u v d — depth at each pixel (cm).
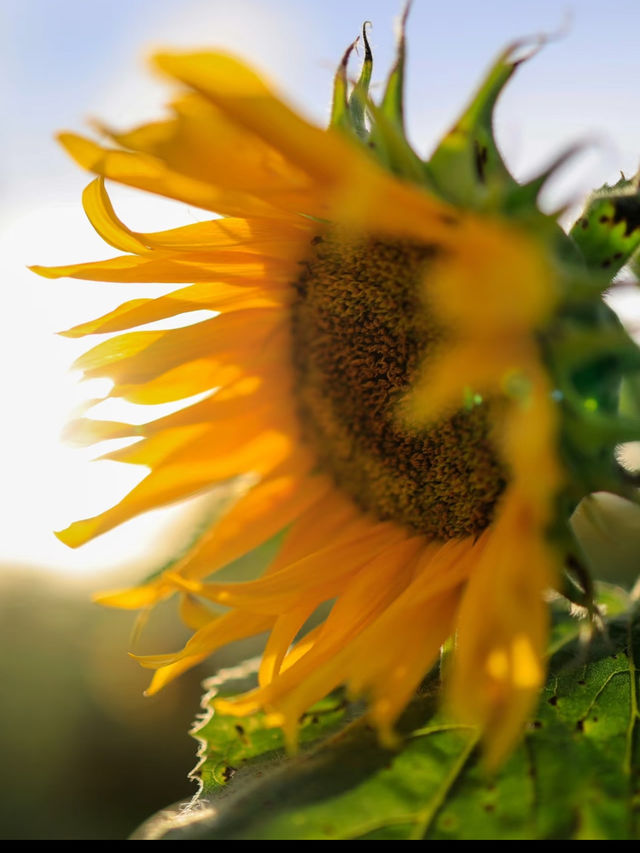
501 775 17
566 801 17
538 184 15
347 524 24
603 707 19
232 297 23
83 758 65
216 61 15
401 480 22
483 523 21
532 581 15
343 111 18
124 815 64
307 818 17
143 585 24
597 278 15
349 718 21
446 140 16
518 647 14
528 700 14
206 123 16
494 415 20
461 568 19
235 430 25
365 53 18
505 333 14
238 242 21
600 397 15
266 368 24
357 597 21
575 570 17
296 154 15
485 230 14
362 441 23
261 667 21
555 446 15
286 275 22
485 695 15
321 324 22
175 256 21
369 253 21
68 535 23
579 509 18
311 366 23
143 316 22
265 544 26
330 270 22
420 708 19
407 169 16
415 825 17
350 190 14
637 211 18
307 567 21
